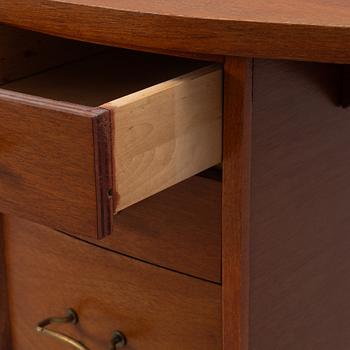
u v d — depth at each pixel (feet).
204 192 5.74
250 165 5.49
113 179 4.78
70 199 4.83
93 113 4.60
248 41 5.02
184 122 5.20
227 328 5.85
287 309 6.28
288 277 6.20
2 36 6.28
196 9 5.26
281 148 5.76
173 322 6.19
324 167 6.31
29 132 4.87
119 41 5.34
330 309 6.86
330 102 6.17
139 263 6.24
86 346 6.79
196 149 5.34
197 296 6.00
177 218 5.92
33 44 6.54
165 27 5.16
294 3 5.44
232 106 5.34
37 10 5.60
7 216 6.95
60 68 6.81
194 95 5.21
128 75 6.65
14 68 6.45
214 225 5.75
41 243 6.79
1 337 7.33
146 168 5.01
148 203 6.04
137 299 6.35
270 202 5.79
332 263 6.73
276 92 5.55
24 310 7.15
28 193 5.03
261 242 5.79
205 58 5.29
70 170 4.77
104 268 6.46
